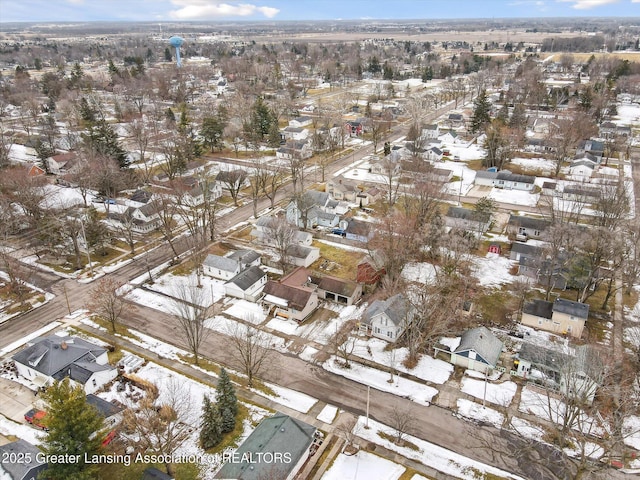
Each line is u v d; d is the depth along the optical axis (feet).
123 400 150.82
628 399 136.98
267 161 391.65
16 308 200.85
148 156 404.16
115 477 124.88
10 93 613.11
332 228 274.36
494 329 186.80
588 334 183.73
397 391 157.48
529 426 143.02
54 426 114.21
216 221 284.41
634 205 297.12
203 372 165.99
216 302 206.90
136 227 275.59
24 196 263.70
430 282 211.41
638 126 490.90
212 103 583.99
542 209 290.15
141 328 189.37
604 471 121.60
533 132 480.64
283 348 177.88
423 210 252.42
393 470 129.08
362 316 187.83
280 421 132.67
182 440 137.59
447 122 529.04
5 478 114.93
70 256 243.60
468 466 130.82
